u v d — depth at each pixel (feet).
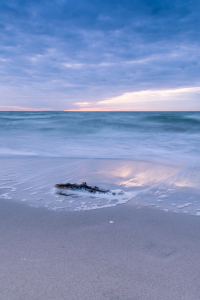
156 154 23.07
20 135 40.40
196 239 7.48
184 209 10.06
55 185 12.72
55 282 5.37
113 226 8.41
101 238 7.53
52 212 9.62
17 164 18.06
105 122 56.24
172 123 56.18
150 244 7.16
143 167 17.46
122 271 5.81
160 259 6.36
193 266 6.04
